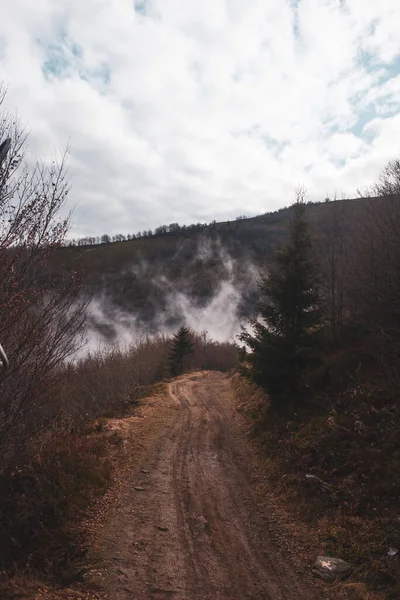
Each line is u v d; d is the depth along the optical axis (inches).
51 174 293.3
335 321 634.2
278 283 509.0
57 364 336.2
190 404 693.3
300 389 496.1
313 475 335.6
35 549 260.5
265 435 470.0
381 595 199.5
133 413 593.0
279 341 497.0
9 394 292.8
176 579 225.9
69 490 313.9
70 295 322.0
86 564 237.6
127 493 333.4
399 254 516.4
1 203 263.3
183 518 298.8
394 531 243.3
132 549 254.5
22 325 294.7
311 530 276.1
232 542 268.5
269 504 326.0
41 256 291.1
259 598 211.2
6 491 310.7
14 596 205.5
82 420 500.1
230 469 404.8
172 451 443.2
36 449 348.8
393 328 502.9
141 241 6107.3
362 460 320.8
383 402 379.6
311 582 223.5
